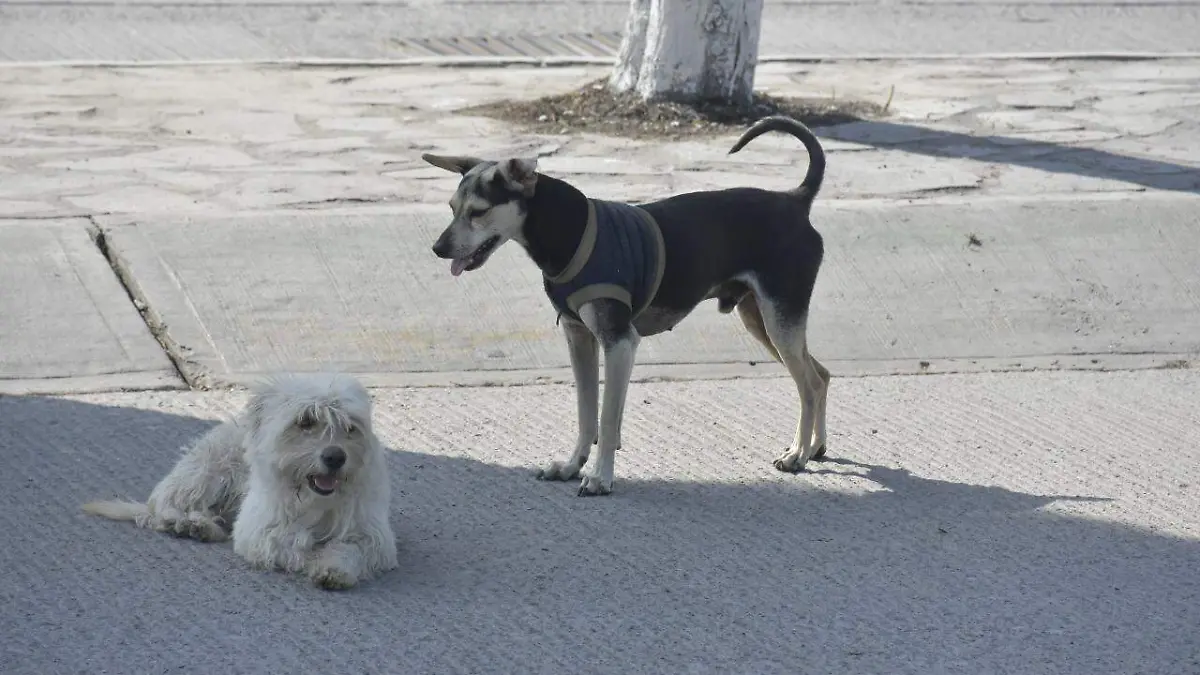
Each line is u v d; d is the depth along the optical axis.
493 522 6.59
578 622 5.64
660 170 11.70
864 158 12.28
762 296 7.29
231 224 9.83
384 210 10.20
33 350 8.40
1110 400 8.50
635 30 13.77
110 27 17.61
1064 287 9.92
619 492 7.00
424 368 8.63
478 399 8.23
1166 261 10.27
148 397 7.97
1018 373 8.97
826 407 8.26
